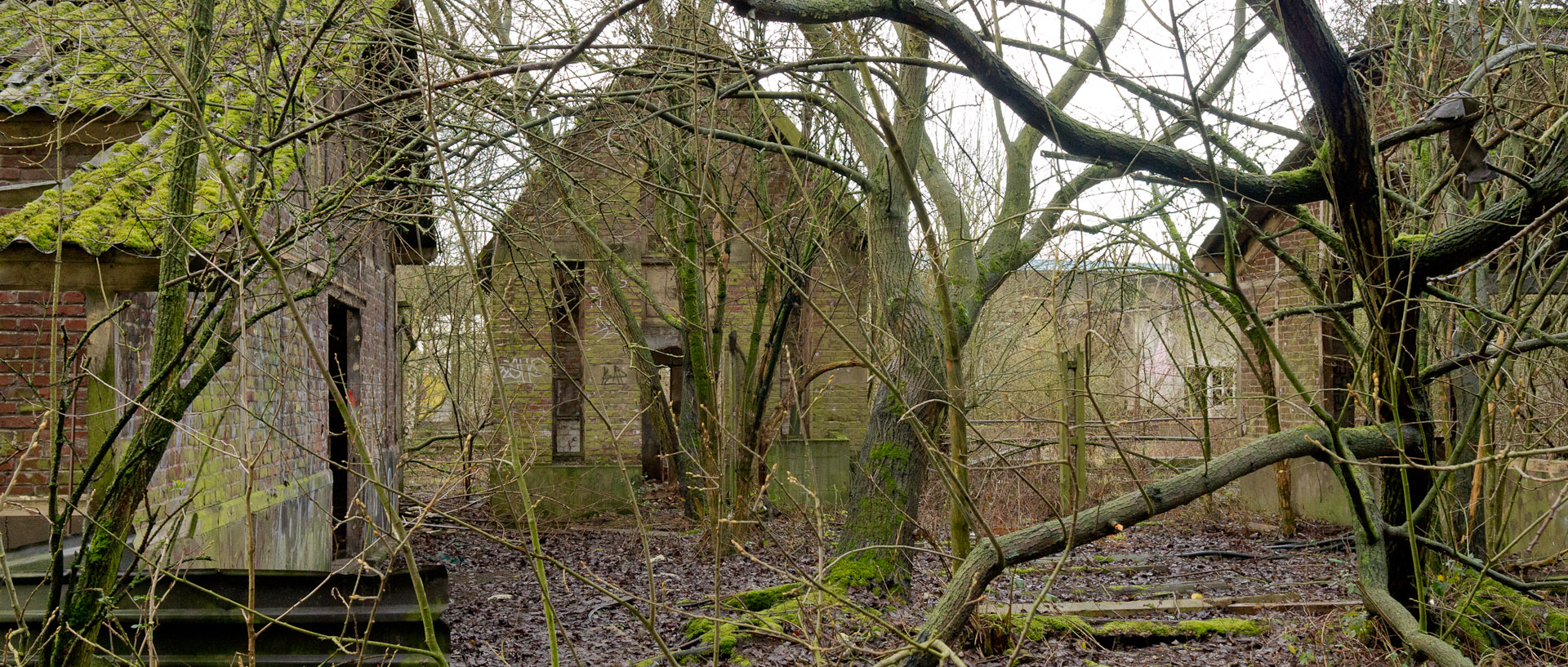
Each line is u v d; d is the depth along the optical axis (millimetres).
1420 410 6027
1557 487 9492
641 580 10961
